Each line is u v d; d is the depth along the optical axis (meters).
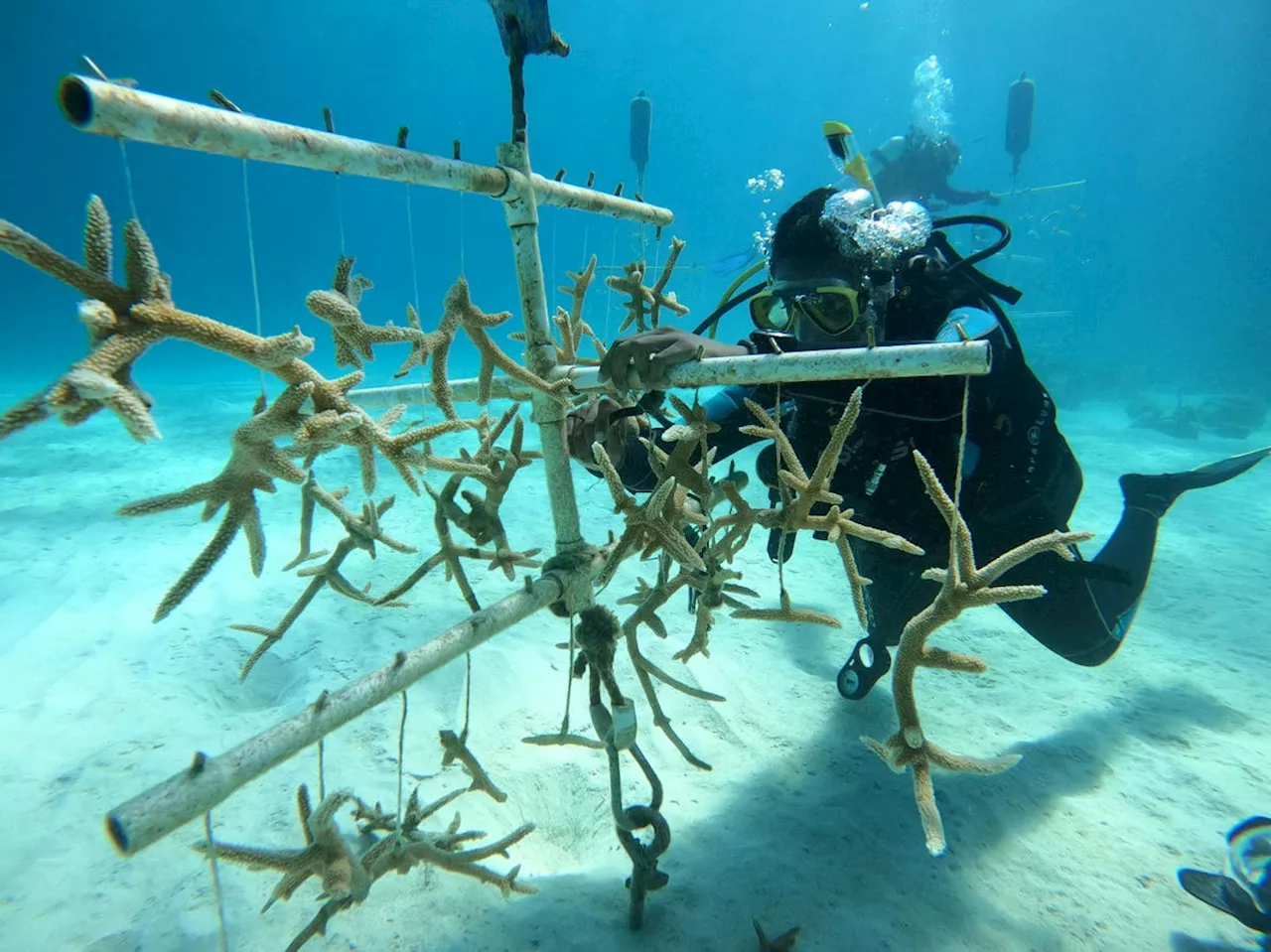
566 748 2.81
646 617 1.79
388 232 72.62
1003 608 2.94
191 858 2.20
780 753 2.81
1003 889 2.13
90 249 0.82
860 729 3.01
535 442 4.85
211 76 58.44
